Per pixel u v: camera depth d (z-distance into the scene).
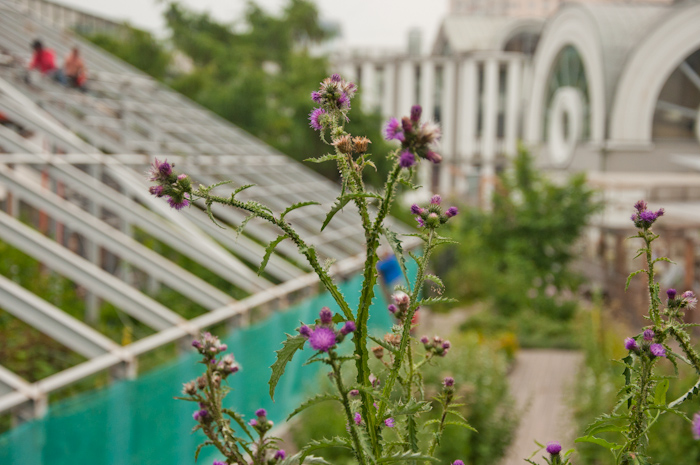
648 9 30.84
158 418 5.63
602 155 29.31
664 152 29.20
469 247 19.19
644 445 1.31
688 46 28.05
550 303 16.98
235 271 8.52
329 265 1.23
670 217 18.19
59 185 13.10
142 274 12.37
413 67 44.38
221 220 10.58
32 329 8.61
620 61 29.09
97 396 4.99
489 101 44.16
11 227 6.64
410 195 27.41
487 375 9.05
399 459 1.14
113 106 14.06
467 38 46.53
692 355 1.34
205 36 28.81
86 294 9.47
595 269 20.52
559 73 34.47
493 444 8.03
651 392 1.36
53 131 9.80
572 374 12.31
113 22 30.94
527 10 74.88
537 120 36.75
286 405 7.86
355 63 44.44
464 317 16.50
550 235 18.16
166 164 1.19
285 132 23.58
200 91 25.30
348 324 1.09
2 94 10.45
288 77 25.56
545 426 9.50
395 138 1.13
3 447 4.23
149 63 26.41
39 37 16.33
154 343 6.07
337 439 1.17
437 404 7.02
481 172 44.62
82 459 4.82
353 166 1.27
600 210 18.62
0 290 5.68
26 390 4.76
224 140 16.64
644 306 15.38
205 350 1.50
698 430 1.02
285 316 7.96
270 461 1.37
